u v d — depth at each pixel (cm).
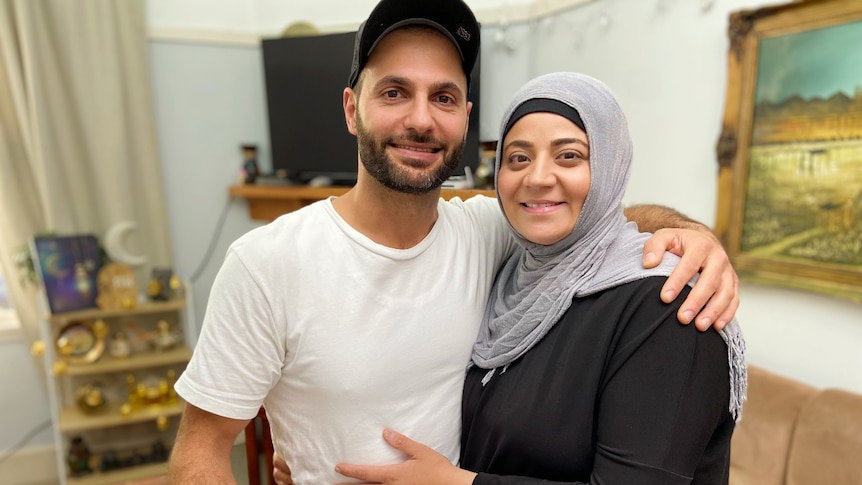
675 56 196
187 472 82
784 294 175
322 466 89
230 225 299
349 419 87
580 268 86
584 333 81
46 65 244
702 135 190
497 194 93
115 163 260
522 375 86
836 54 152
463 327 95
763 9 166
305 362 85
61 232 254
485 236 106
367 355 86
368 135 84
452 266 95
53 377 244
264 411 106
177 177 286
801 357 172
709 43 184
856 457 135
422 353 90
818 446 143
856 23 147
